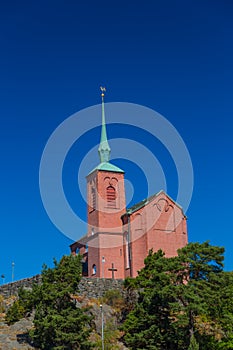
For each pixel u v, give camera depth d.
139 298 71.38
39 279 81.56
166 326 65.25
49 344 64.19
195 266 65.94
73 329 64.44
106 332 71.56
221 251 66.75
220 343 64.06
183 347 63.78
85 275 112.06
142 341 64.50
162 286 65.75
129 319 68.12
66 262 69.69
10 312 74.25
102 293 82.44
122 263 105.12
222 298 64.25
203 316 67.06
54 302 66.25
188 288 63.66
